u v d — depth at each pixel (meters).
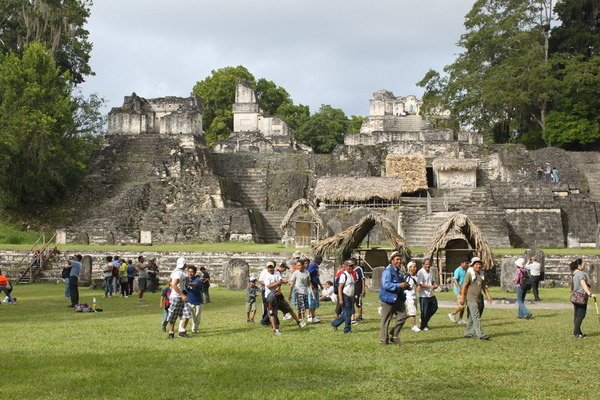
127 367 10.80
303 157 51.91
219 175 48.53
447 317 17.38
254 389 9.39
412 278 14.81
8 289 21.02
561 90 51.19
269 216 45.34
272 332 14.62
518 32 53.16
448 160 47.16
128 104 52.03
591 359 11.46
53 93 42.00
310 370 10.57
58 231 37.81
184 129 49.94
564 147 53.84
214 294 24.02
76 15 50.25
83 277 27.55
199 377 10.09
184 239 39.91
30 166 40.66
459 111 56.34
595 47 53.41
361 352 12.15
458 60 57.19
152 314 18.12
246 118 70.88
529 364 11.05
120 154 47.97
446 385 9.62
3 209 42.12
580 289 13.70
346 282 14.45
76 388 9.42
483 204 41.16
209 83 82.50
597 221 40.56
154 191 44.28
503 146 51.16
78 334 14.23
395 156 46.53
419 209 40.41
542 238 39.94
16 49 49.25
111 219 39.75
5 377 10.07
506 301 21.17
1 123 39.50
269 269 14.93
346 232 23.17
